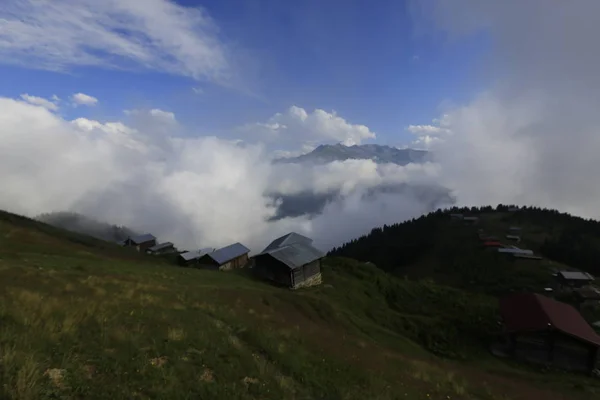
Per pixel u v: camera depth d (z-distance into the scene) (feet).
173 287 118.52
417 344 153.69
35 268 98.37
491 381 106.22
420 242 641.40
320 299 161.68
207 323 67.67
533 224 631.56
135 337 47.93
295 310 140.56
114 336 46.32
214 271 206.39
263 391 43.88
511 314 162.30
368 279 234.38
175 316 66.95
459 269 467.93
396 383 64.85
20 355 33.76
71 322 46.65
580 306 296.10
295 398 45.14
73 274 101.30
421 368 88.38
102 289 82.43
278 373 51.80
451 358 146.10
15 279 75.87
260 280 202.18
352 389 53.88
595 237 539.29
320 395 48.78
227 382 43.42
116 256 233.35
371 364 75.51
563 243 505.25
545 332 144.56
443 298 219.82
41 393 29.73
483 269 444.55
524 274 403.13
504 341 160.97
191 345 51.60
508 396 85.20
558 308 160.66
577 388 116.37
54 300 56.08
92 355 39.91
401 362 91.20
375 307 195.93
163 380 38.83
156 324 57.62
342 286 211.61
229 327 70.33
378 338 141.79
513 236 556.51
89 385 33.58
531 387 110.93
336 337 101.04
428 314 198.90
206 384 41.06
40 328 42.52
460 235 622.54
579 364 138.31
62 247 183.93
